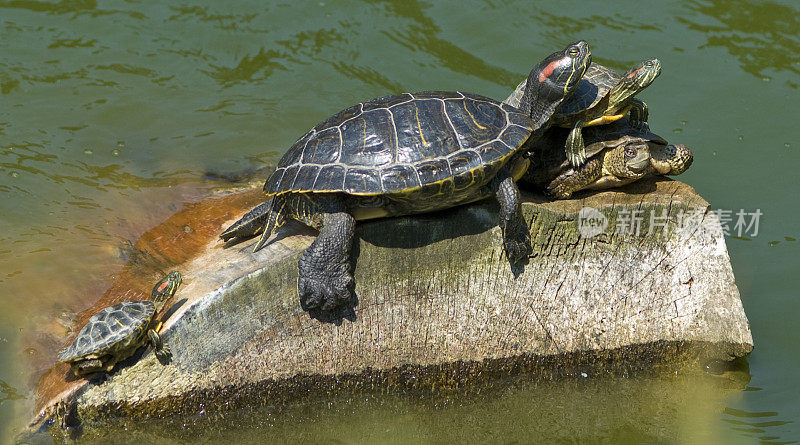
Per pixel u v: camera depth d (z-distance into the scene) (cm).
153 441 518
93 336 490
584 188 579
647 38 920
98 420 509
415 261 551
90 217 688
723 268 575
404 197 506
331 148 518
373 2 1005
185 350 518
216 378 524
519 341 559
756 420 538
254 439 528
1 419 501
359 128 525
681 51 901
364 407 550
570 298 568
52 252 633
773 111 820
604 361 571
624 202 571
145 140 818
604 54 888
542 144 584
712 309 569
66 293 585
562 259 571
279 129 838
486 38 936
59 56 932
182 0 1015
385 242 545
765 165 761
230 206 691
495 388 564
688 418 545
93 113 849
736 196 727
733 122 809
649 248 578
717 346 566
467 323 556
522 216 544
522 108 571
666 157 581
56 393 506
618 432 538
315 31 966
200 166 779
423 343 549
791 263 663
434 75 884
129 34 973
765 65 881
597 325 567
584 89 560
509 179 531
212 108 862
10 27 976
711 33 930
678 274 575
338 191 498
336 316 540
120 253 628
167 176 760
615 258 575
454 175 502
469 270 559
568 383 571
